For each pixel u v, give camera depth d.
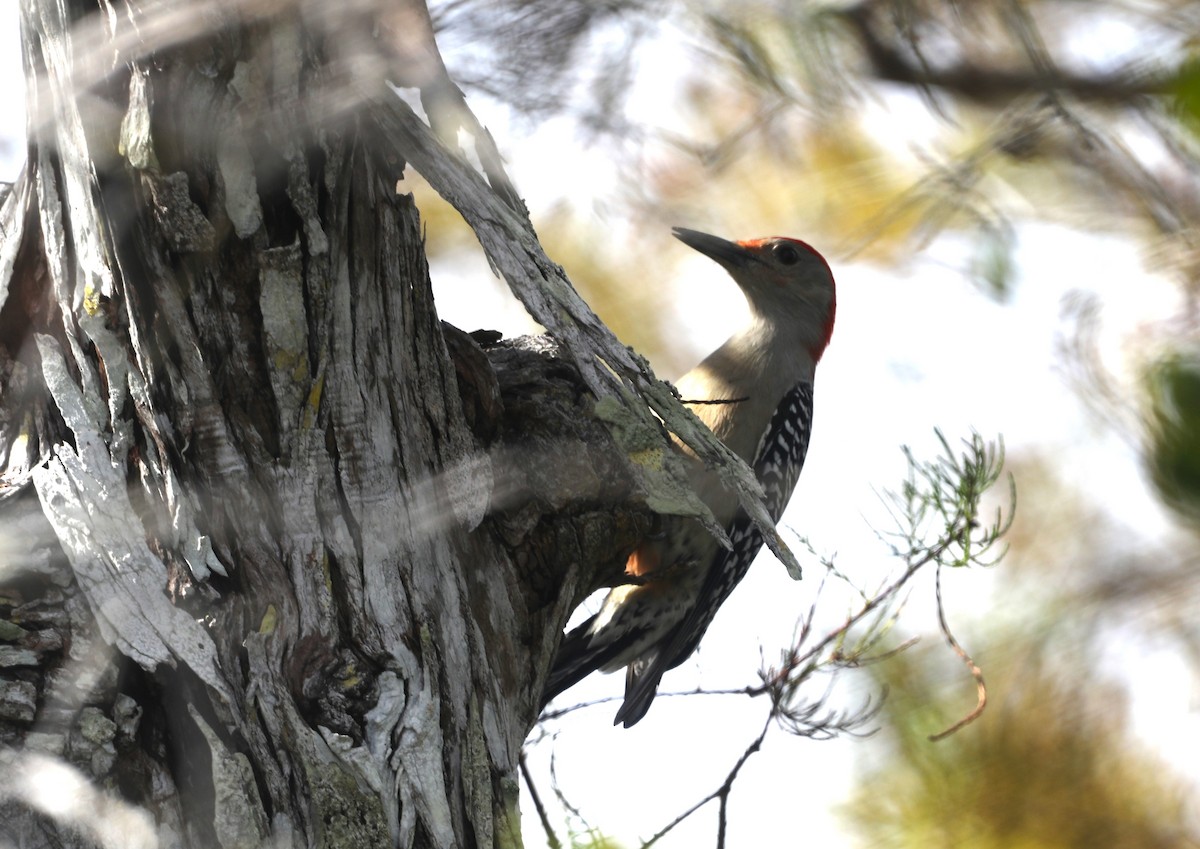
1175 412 8.28
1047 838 10.13
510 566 7.78
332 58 6.89
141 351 6.85
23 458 7.05
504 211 7.34
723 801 8.65
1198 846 9.86
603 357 7.38
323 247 6.99
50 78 6.96
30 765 6.13
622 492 8.36
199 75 6.66
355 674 6.50
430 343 7.48
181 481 6.70
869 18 10.16
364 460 6.97
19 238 7.24
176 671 6.32
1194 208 9.99
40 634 6.42
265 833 6.07
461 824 6.49
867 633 9.20
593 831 8.12
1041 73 9.91
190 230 6.78
